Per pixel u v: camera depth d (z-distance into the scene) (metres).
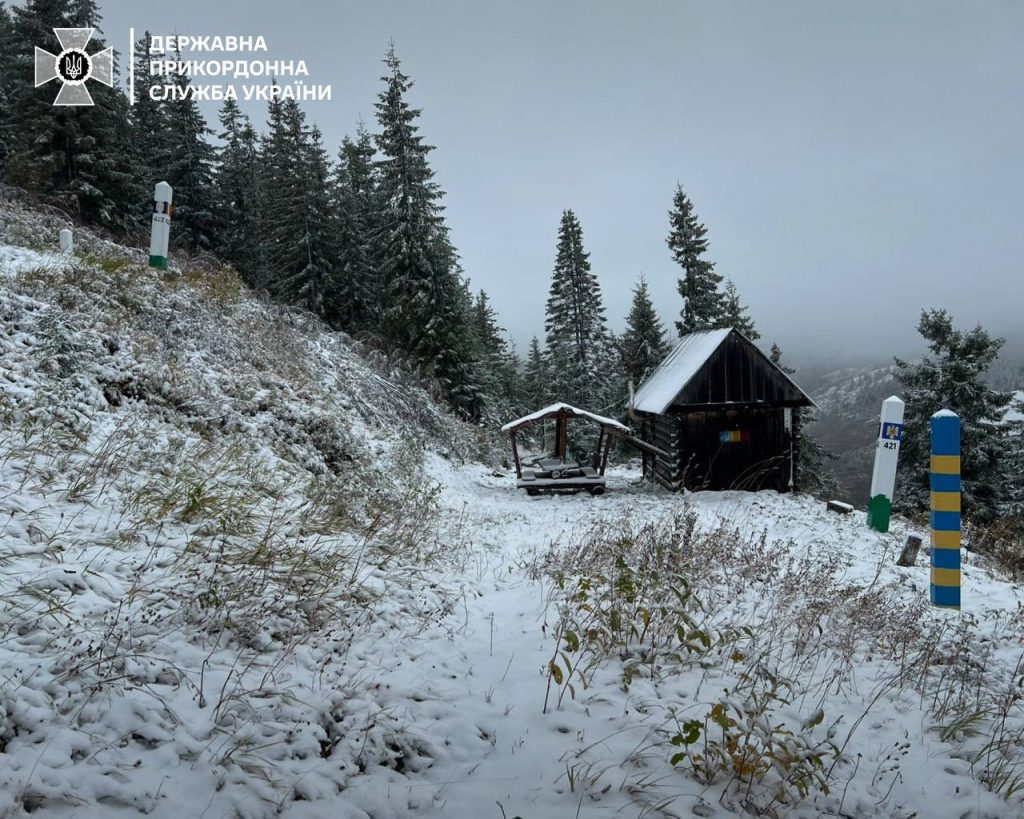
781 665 4.73
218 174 32.88
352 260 28.30
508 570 7.39
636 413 17.70
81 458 5.93
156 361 8.96
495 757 3.27
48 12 22.39
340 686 3.71
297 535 5.95
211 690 3.35
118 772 2.64
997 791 3.37
